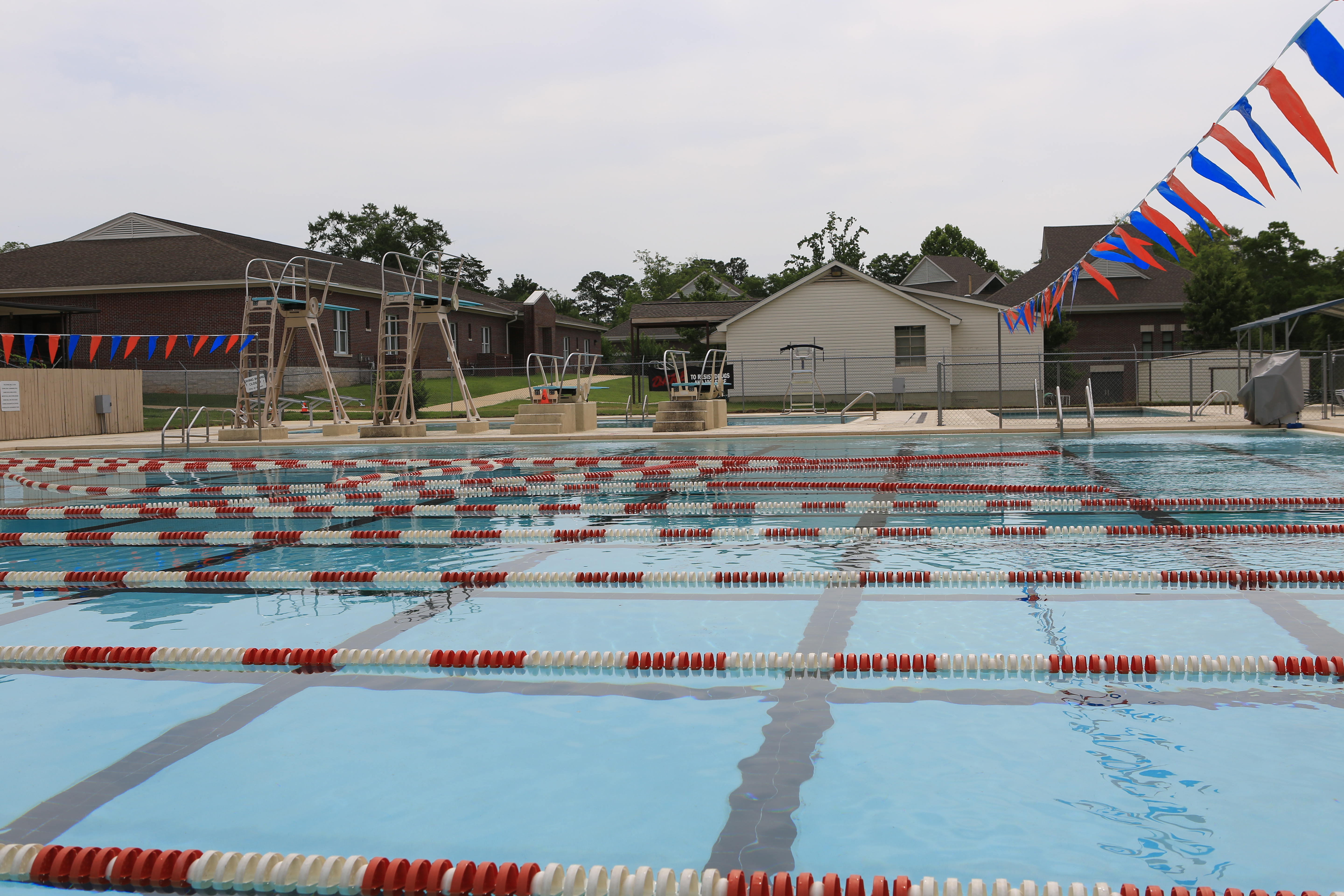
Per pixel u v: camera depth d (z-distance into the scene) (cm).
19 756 326
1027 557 658
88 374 2381
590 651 454
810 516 889
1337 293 4619
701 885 228
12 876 246
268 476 1409
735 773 302
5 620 533
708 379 2169
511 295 8881
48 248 3900
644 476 1250
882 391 3338
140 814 279
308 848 257
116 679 419
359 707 376
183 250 3681
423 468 1475
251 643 475
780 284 6488
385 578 629
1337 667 393
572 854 251
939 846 250
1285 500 895
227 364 3447
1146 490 993
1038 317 1471
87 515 984
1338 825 256
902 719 349
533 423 2025
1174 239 932
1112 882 230
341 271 3969
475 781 299
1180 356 2677
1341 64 586
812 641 457
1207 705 357
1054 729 334
